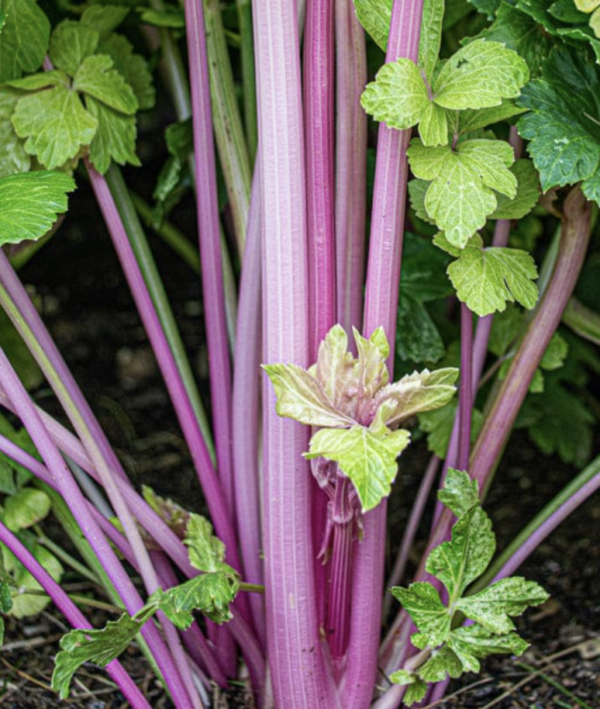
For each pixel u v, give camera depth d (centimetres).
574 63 98
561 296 103
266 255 94
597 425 146
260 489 108
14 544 97
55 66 105
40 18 103
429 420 115
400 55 91
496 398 106
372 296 95
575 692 111
